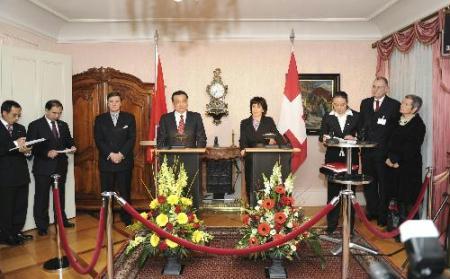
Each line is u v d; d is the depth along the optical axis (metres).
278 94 6.61
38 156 5.08
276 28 6.42
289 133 5.61
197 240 3.60
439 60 4.56
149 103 6.16
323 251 4.23
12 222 4.75
